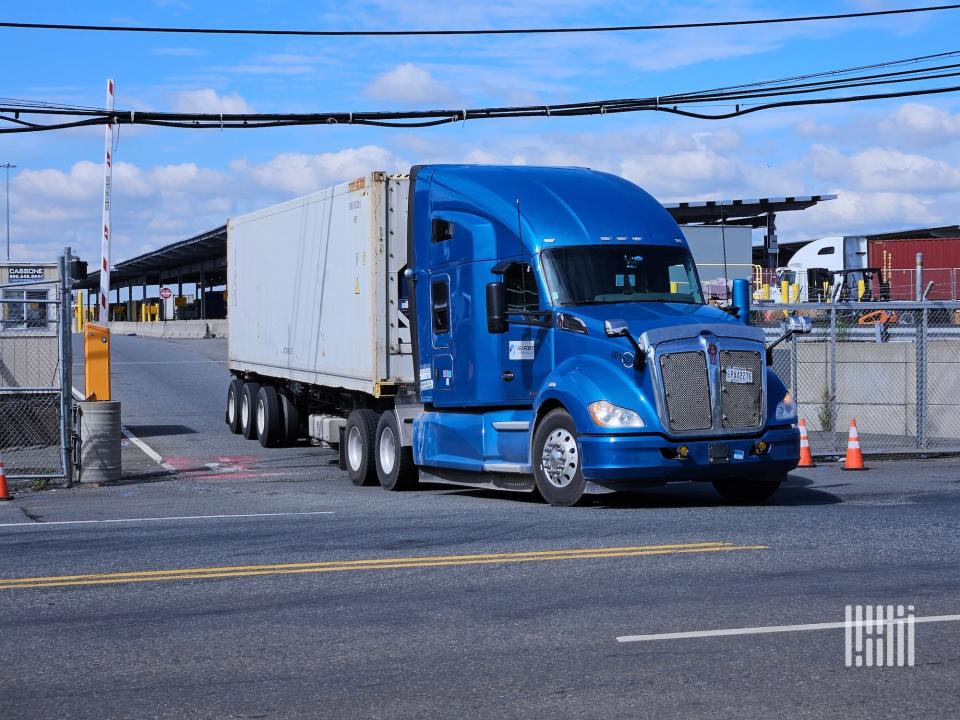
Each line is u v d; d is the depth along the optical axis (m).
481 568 8.98
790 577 8.44
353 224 16.72
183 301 93.31
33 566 9.48
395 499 14.49
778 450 12.59
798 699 5.61
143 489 16.34
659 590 8.05
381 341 15.90
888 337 25.94
